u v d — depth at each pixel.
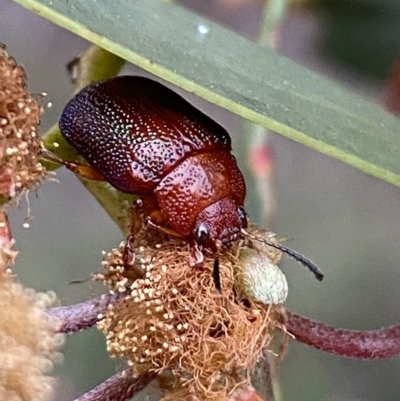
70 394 0.06
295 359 0.06
